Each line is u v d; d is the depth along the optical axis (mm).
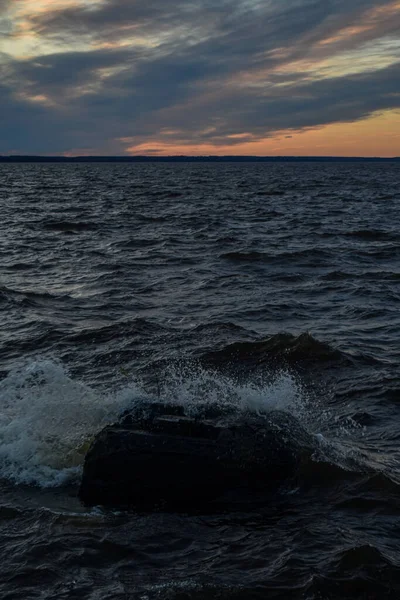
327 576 4875
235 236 27781
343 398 8977
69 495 6242
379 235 28031
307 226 32344
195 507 5973
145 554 5219
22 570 5008
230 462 6176
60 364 10461
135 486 6098
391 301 15117
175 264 20656
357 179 109188
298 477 6359
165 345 11477
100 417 7719
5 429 7473
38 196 62125
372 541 5371
